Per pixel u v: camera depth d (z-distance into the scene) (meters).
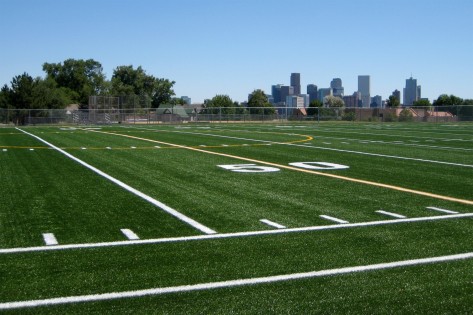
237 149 16.95
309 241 5.44
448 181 9.82
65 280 4.22
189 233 5.79
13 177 10.32
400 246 5.24
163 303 3.75
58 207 7.30
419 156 14.70
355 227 6.06
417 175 10.66
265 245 5.28
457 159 13.88
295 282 4.19
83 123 48.16
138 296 3.88
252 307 3.68
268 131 29.80
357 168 11.84
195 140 21.52
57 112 48.16
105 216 6.70
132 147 17.78
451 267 4.57
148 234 5.75
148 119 50.75
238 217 6.61
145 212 6.94
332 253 4.99
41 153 15.52
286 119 52.28
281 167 11.98
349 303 3.76
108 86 99.19
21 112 46.69
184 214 6.80
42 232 5.85
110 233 5.80
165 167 11.93
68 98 88.50
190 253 5.00
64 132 29.03
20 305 3.71
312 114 52.44
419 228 6.02
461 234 5.75
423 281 4.21
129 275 4.35
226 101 99.88
